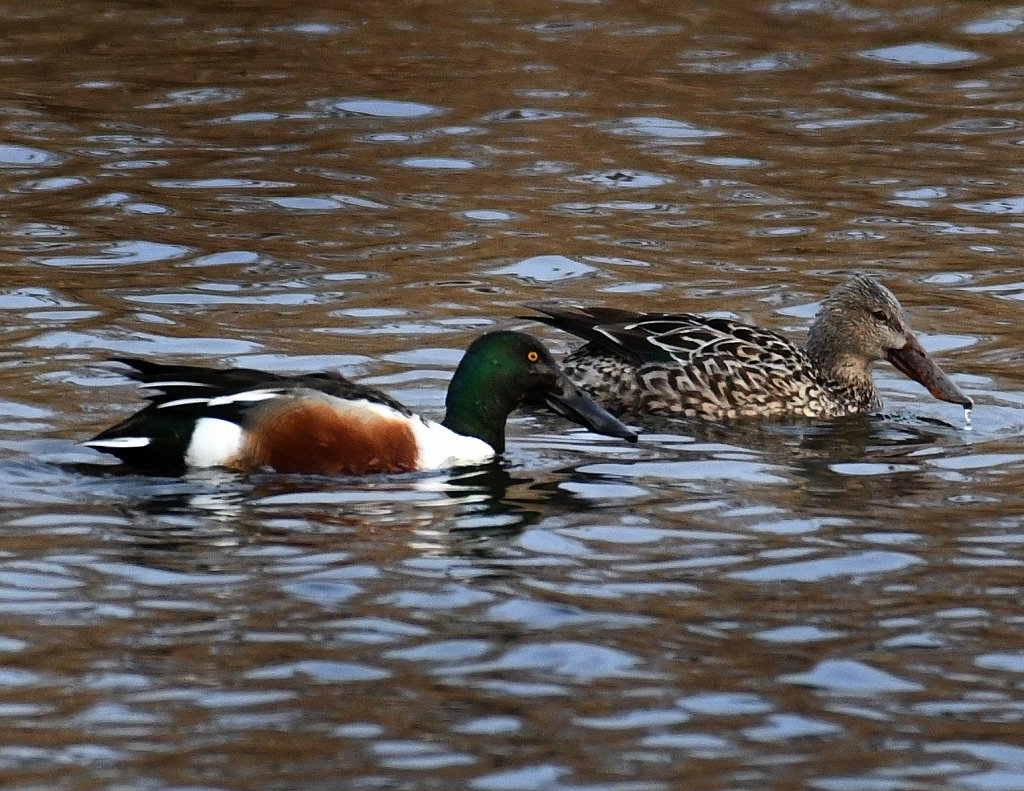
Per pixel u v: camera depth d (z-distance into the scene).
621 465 13.34
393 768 8.23
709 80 26.98
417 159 23.06
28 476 12.34
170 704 8.83
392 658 9.42
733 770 8.29
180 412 12.62
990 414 15.22
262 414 12.62
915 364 15.66
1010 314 17.95
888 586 10.65
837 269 19.39
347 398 12.80
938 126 25.06
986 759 8.44
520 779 8.15
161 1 30.08
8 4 29.58
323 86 26.00
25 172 21.97
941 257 19.83
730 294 18.47
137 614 9.91
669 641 9.76
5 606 9.97
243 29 28.73
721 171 22.98
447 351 16.25
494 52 27.89
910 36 29.17
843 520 11.96
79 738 8.46
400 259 19.30
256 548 11.05
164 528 11.37
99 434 13.08
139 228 19.98
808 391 15.46
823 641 9.78
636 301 18.16
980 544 11.44
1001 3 30.64
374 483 12.58
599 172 22.81
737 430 14.78
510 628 9.87
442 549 11.16
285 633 9.71
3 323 16.61
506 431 14.24
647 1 30.78
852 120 25.28
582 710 8.87
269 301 17.67
